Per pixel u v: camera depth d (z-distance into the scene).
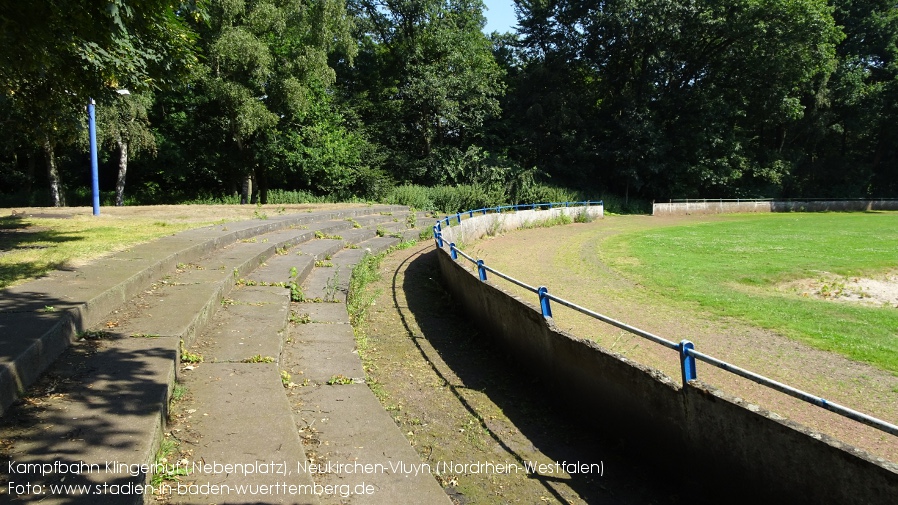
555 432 5.44
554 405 6.04
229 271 8.45
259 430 4.10
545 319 6.15
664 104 39.91
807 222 29.77
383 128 37.03
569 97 40.22
